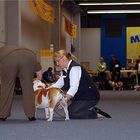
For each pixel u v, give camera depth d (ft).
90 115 25.29
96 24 100.22
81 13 98.22
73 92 24.17
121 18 98.84
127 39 98.63
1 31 50.47
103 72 79.20
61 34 81.20
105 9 94.12
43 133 18.80
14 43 52.80
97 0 85.66
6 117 24.22
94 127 20.94
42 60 63.46
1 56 23.85
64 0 80.07
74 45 96.73
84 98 25.20
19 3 53.21
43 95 24.14
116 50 98.99
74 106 25.25
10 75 23.77
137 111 31.17
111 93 62.85
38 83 24.68
